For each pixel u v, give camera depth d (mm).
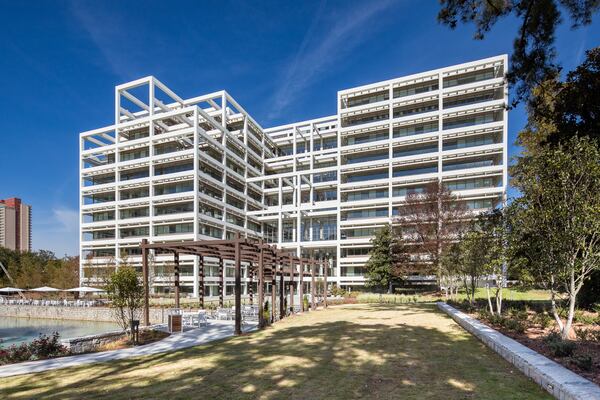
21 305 41906
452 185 59000
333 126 79375
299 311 26906
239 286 17141
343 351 11508
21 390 8367
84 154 68438
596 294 19266
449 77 62344
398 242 49625
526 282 15352
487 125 57469
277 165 81312
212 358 11086
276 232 80938
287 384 8109
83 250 66250
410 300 39625
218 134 68688
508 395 7000
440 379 8188
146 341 14984
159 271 56281
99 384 8625
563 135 18203
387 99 66688
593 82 17094
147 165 64188
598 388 6336
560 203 10922
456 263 23203
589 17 12344
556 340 9453
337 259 63938
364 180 66000
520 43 13727
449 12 13695
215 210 66062
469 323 14906
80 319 36812
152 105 63188
